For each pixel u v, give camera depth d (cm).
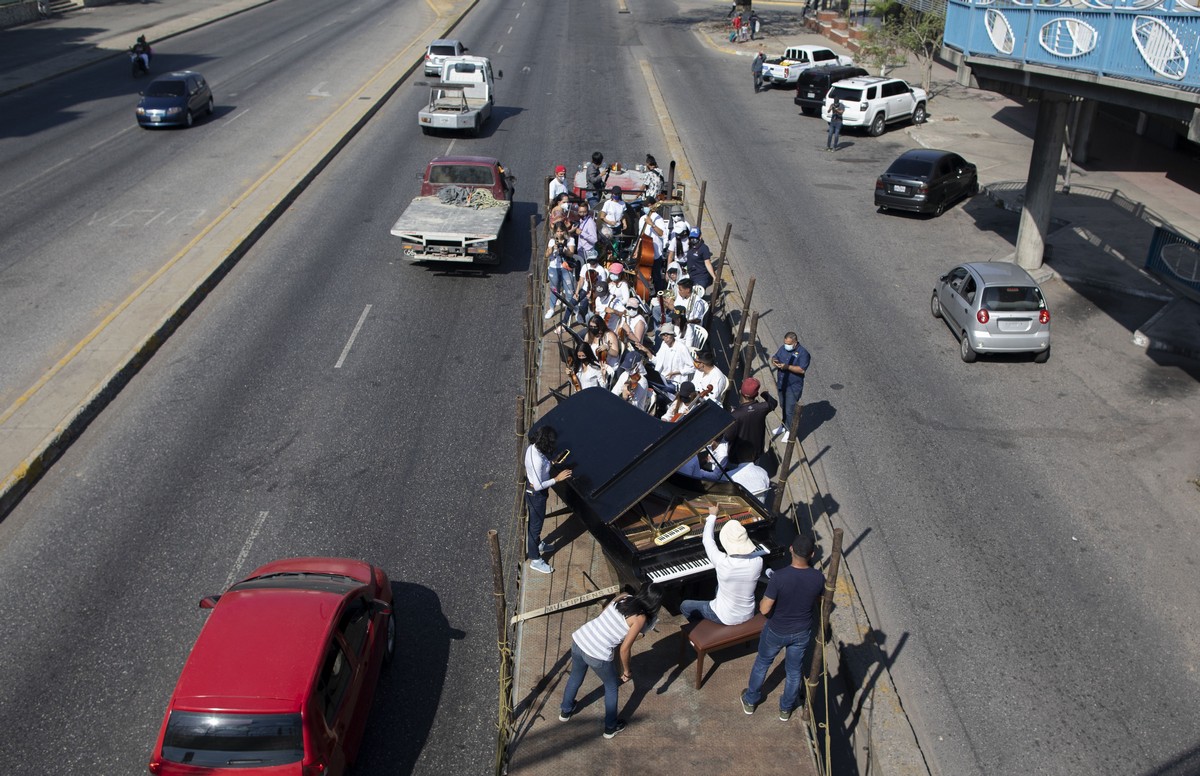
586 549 1198
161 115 3219
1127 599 1218
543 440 1042
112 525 1283
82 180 2727
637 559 948
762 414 1330
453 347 1834
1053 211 2742
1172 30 1505
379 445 1490
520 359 1791
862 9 5494
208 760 809
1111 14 1670
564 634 1046
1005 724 1034
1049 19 1866
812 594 852
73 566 1203
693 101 4081
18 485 1338
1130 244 2480
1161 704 1059
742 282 2233
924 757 989
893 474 1487
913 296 2205
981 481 1472
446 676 1052
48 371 1652
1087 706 1056
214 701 821
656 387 1385
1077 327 2041
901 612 1192
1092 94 1783
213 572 1198
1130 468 1506
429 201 2289
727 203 2812
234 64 4366
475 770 940
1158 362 1878
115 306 1914
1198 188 2944
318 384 1675
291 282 2119
